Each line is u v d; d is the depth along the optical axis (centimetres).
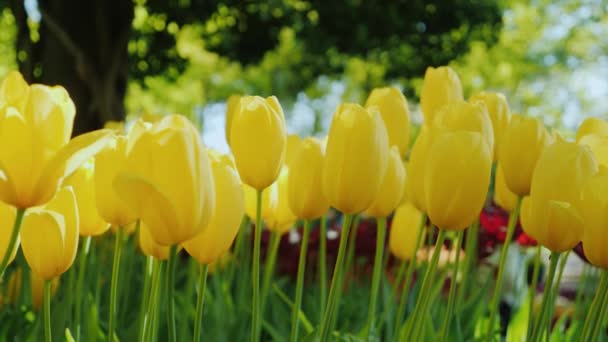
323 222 130
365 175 104
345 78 1284
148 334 104
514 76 1278
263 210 123
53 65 452
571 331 139
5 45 898
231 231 100
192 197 92
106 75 452
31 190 92
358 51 630
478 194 101
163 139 91
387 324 134
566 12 1250
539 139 109
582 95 1364
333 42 630
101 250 162
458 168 100
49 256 100
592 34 1271
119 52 460
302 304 164
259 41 648
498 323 140
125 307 139
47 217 99
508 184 111
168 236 92
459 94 125
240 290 142
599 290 103
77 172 110
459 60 712
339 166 104
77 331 114
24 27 454
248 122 107
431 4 621
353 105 104
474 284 169
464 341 137
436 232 203
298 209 113
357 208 105
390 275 243
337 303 126
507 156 110
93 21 454
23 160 92
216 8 612
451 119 108
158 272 105
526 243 201
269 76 1259
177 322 135
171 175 91
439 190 101
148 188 90
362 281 237
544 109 1352
